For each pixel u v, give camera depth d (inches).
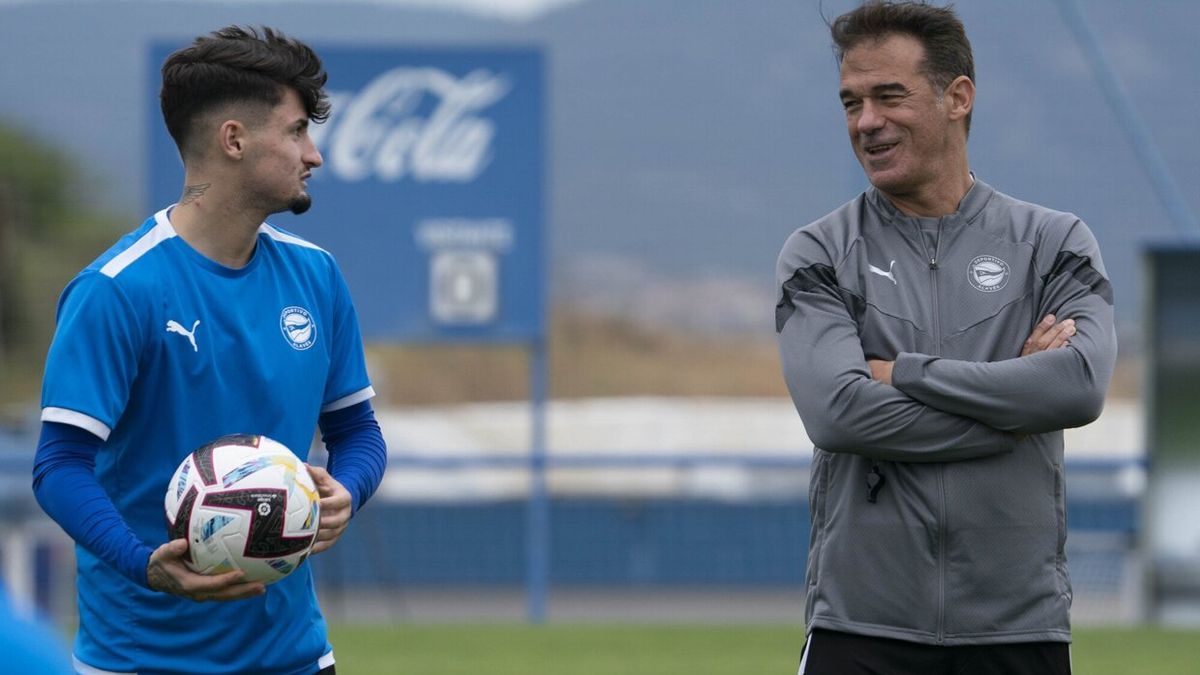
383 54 1268.5
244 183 378.0
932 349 414.0
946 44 417.7
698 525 1562.5
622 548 1561.3
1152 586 1267.2
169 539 367.9
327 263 408.2
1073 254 418.9
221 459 362.6
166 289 373.1
